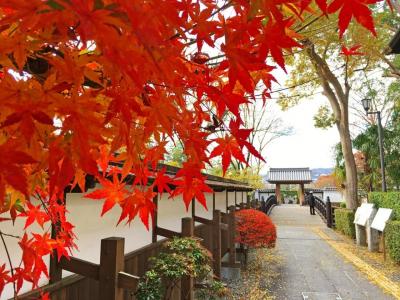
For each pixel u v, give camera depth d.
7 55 0.60
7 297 1.88
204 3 0.77
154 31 0.50
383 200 9.06
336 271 7.03
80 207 2.71
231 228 6.50
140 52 0.54
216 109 1.11
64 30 0.50
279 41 0.74
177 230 5.01
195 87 0.88
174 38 0.72
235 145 1.09
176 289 3.59
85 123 0.63
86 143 0.62
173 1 0.64
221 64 0.80
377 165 15.20
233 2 0.75
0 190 0.55
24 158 0.56
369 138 15.38
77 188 1.83
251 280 6.27
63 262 2.16
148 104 0.83
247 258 7.86
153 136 1.00
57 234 1.84
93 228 2.89
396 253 7.25
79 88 0.67
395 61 11.36
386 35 6.35
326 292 5.63
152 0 0.56
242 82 0.75
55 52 0.66
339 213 13.38
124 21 0.49
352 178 13.55
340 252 9.12
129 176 1.57
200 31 0.74
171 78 0.69
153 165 1.13
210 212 7.47
